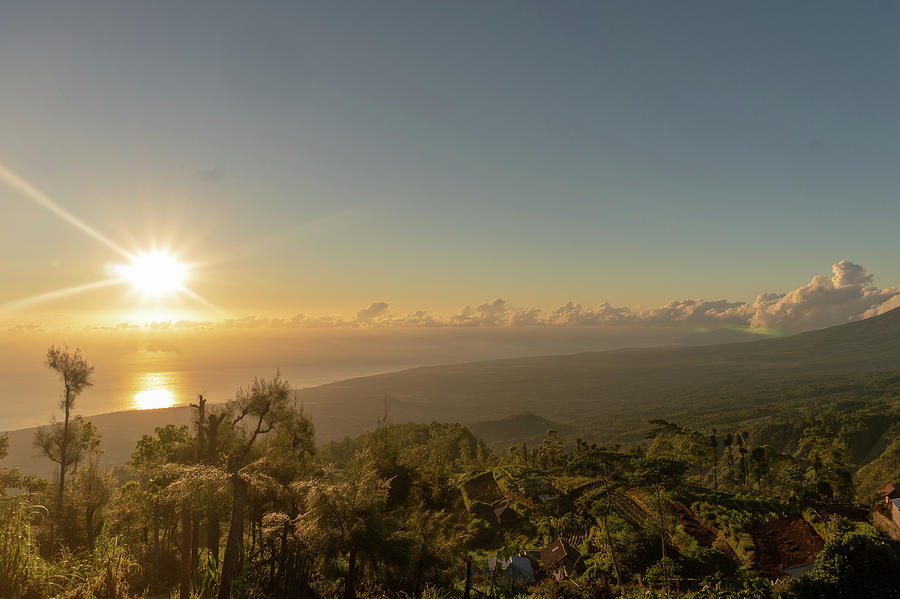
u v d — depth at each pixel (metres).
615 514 58.41
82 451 29.77
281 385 23.86
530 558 48.88
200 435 22.55
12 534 10.72
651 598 19.20
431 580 17.97
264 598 13.72
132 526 22.00
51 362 28.56
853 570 15.88
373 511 14.45
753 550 45.25
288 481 20.73
